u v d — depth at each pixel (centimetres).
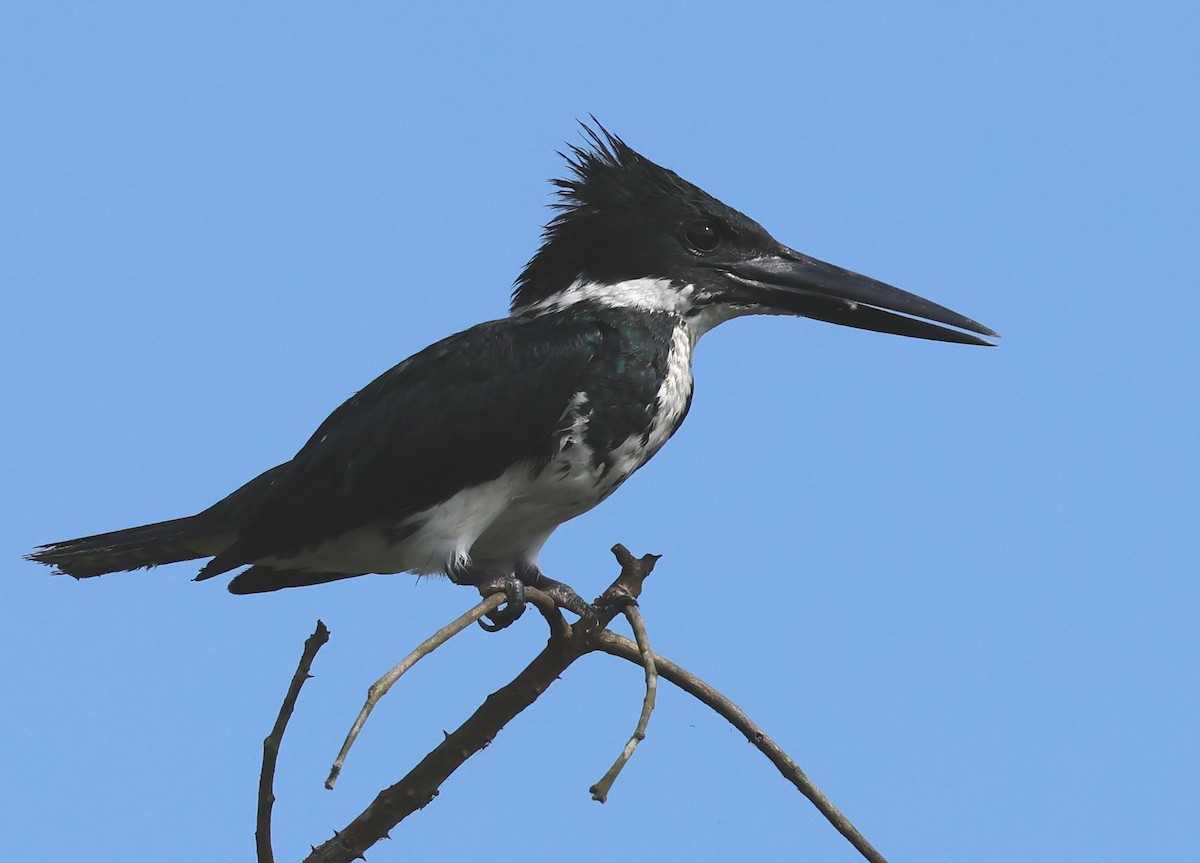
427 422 866
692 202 953
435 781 738
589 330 889
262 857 680
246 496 950
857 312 960
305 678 664
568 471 879
